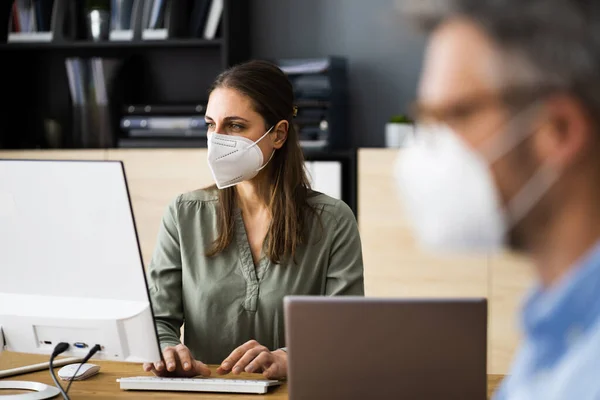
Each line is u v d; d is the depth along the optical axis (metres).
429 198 0.61
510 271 3.57
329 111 3.69
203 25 3.89
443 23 0.57
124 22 3.93
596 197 0.55
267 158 2.17
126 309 1.70
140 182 3.81
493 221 0.58
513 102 0.54
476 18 0.55
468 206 0.58
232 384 1.80
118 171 1.65
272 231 2.14
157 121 3.84
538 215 0.57
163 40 3.87
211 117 2.18
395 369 1.41
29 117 4.25
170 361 1.87
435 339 1.40
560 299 0.58
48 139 4.09
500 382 1.92
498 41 0.54
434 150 0.61
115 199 1.66
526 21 0.53
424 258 3.64
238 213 2.19
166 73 4.14
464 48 0.55
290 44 4.03
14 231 1.73
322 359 1.42
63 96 4.23
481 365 1.40
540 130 0.54
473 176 0.58
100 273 1.70
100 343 1.73
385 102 3.96
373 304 1.41
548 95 0.53
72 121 4.16
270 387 1.84
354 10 3.97
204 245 2.19
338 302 1.41
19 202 1.71
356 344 1.41
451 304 1.40
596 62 0.52
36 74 4.25
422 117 0.59
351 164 3.74
